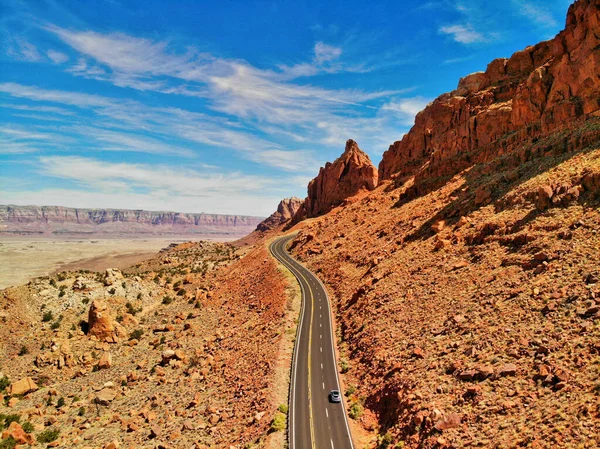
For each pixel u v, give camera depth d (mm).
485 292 42219
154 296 107438
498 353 32219
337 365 48312
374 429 34781
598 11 63594
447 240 59719
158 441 40875
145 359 67875
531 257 42562
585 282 34125
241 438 36844
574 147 58156
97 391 57406
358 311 58469
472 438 25703
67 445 43062
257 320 72312
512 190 59188
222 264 147000
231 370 54625
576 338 28875
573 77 66938
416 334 42844
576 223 42344
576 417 22812
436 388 32438
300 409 39125
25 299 83812
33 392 59656
